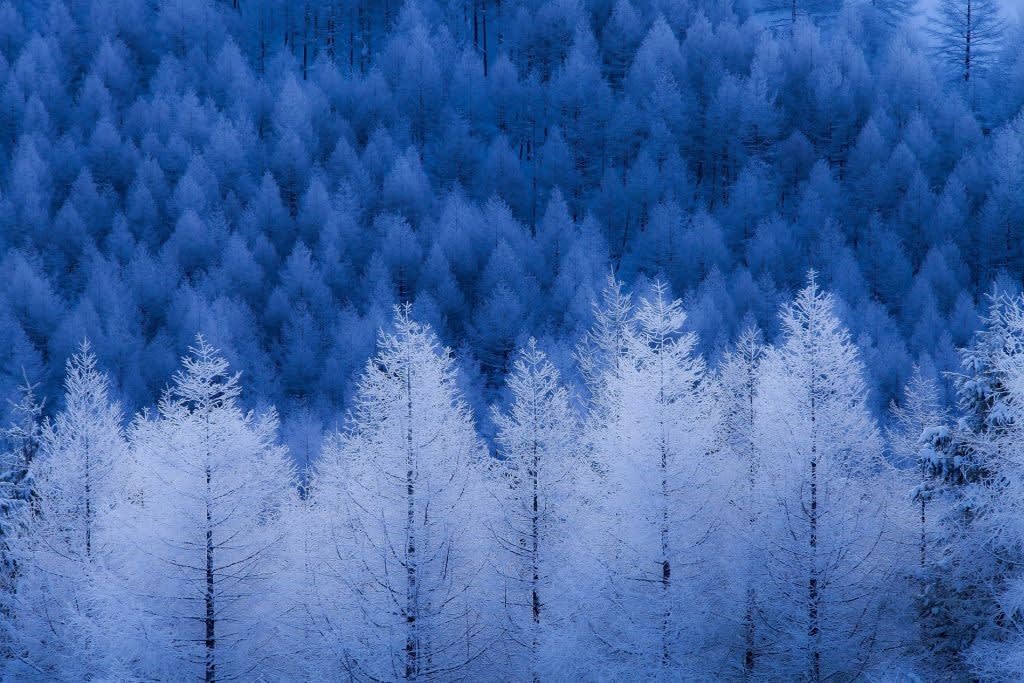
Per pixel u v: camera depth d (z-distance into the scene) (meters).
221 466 18.98
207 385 19.34
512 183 103.62
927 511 22.14
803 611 19.00
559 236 85.75
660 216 84.50
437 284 77.31
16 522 23.44
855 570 20.16
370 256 87.94
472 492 19.66
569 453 20.91
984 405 21.14
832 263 82.50
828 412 19.22
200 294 73.31
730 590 19.45
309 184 100.06
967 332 68.44
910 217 91.06
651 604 18.28
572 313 63.38
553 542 19.89
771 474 19.81
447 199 94.44
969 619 19.95
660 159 104.38
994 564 19.94
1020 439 17.47
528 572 20.16
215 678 18.53
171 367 64.12
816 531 19.11
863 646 20.08
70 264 84.81
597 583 18.44
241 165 100.88
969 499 20.03
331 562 19.81
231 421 19.30
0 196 91.88
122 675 17.72
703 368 19.78
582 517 20.02
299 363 66.00
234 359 63.84
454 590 19.34
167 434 19.11
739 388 26.55
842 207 96.19
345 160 103.81
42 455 24.45
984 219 88.12
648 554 18.69
